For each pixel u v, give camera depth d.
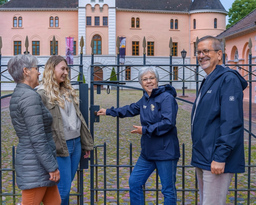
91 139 3.84
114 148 8.34
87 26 42.41
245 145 8.55
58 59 3.47
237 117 2.81
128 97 25.47
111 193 4.96
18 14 43.69
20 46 44.03
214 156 2.85
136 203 3.56
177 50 45.78
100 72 42.44
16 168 2.92
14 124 2.91
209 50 3.10
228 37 24.89
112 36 42.47
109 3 42.31
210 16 44.72
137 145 8.72
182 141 9.30
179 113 16.14
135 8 44.25
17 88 2.94
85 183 5.49
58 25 43.84
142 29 44.75
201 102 3.03
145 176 3.54
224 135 2.80
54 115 3.40
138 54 44.88
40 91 3.45
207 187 3.01
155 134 3.31
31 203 2.97
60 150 3.39
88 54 42.25
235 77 2.91
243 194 4.90
